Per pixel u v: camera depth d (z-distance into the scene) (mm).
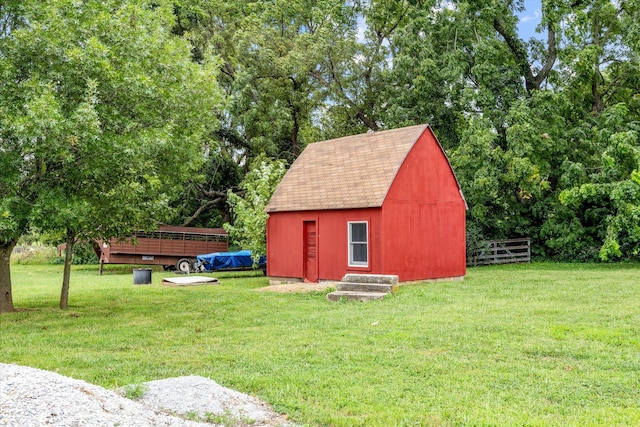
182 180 16312
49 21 12547
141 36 13711
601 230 30016
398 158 19703
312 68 35281
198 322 12547
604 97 32938
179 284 21797
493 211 32781
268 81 35688
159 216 16359
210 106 15688
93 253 38188
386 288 15969
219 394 6363
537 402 6391
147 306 15352
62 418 4883
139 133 12891
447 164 21453
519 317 11883
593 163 30547
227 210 40062
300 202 21328
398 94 34594
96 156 12461
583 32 29609
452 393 6762
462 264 21719
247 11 39938
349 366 8094
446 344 9469
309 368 8039
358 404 6379
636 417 5785
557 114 30312
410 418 5859
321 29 35375
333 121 38031
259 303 15422
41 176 12898
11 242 14508
